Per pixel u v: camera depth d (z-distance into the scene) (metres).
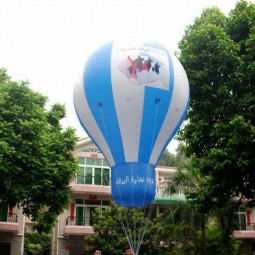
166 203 28.19
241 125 13.07
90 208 29.62
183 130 15.85
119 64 12.60
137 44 12.89
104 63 12.80
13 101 17.62
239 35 15.56
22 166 17.03
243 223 32.59
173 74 12.90
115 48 12.94
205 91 14.72
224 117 14.58
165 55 13.00
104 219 24.69
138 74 12.47
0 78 20.41
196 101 15.11
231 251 22.78
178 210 22.86
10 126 16.88
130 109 12.46
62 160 18.64
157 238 23.95
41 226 18.09
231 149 13.28
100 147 13.33
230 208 16.66
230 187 14.21
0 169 16.25
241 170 13.69
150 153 12.80
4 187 16.97
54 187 18.25
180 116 13.31
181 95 13.09
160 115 12.67
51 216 18.33
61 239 28.78
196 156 15.45
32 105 18.08
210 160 13.70
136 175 12.46
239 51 15.15
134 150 12.65
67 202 18.88
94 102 12.88
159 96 12.56
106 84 12.61
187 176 21.33
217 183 14.17
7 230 26.00
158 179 31.31
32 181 17.25
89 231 28.42
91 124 13.22
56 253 28.61
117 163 12.77
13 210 26.91
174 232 22.33
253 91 14.49
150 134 12.66
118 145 12.70
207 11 16.53
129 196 12.38
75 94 13.74
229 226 20.52
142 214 23.91
